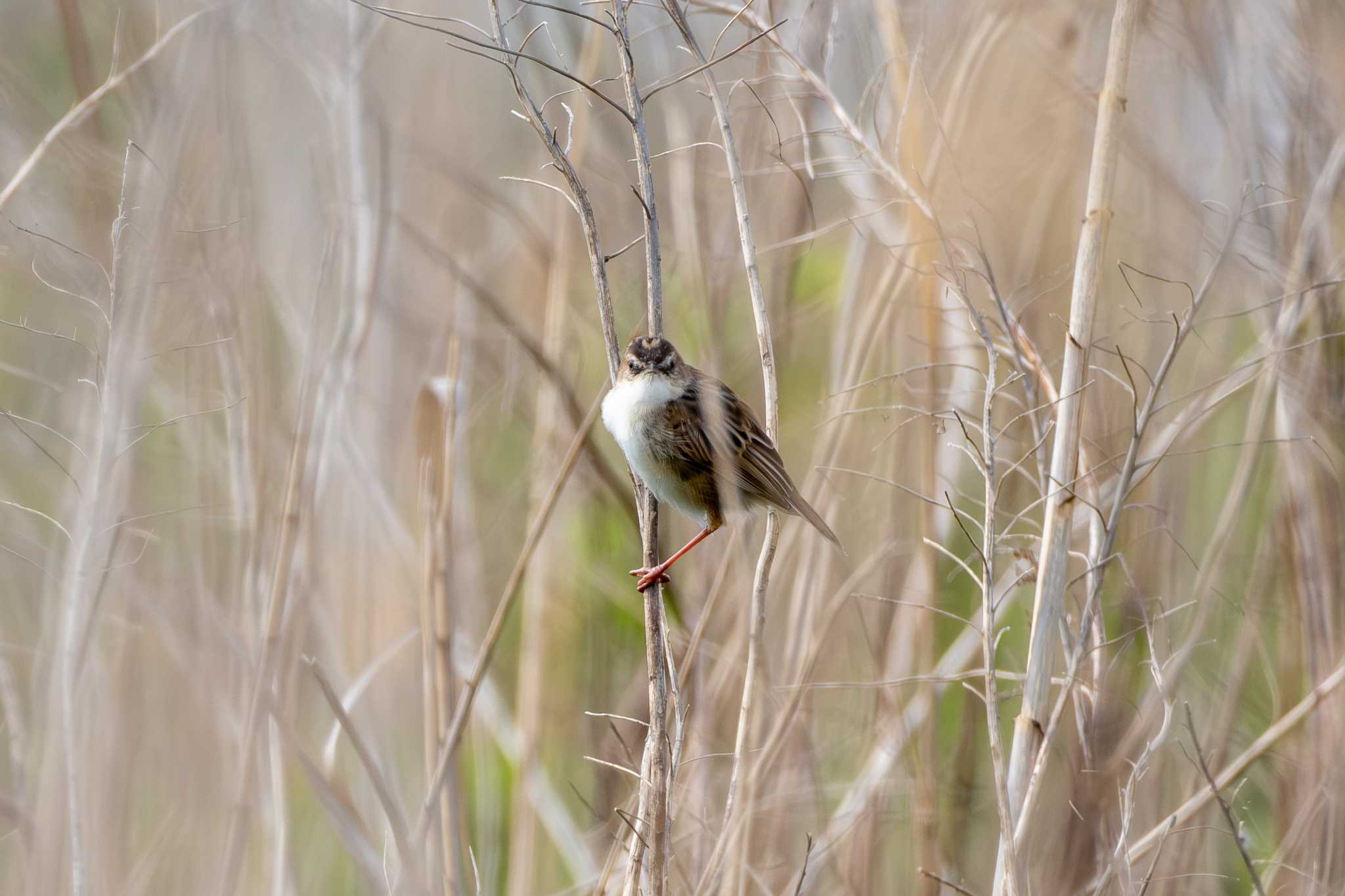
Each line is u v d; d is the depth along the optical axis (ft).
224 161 35.14
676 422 30.83
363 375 40.45
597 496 40.09
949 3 34.06
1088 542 35.76
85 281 34.32
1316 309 33.45
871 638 34.60
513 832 35.17
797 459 36.91
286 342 39.45
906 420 31.83
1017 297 34.22
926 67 33.24
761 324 28.22
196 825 31.89
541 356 35.55
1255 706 36.65
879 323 32.65
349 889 34.73
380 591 37.22
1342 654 32.48
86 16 40.34
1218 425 39.42
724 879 27.91
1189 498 39.19
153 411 35.55
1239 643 33.19
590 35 34.68
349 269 36.88
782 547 34.78
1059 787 33.01
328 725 35.91
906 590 34.71
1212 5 34.60
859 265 34.47
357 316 36.65
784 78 31.19
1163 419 36.32
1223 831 30.17
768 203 35.47
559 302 36.91
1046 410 33.45
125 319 31.22
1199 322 31.83
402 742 36.40
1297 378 33.55
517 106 44.80
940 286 31.83
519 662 40.47
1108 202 26.32
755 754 29.43
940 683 33.78
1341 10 34.68
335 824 31.14
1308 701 29.84
